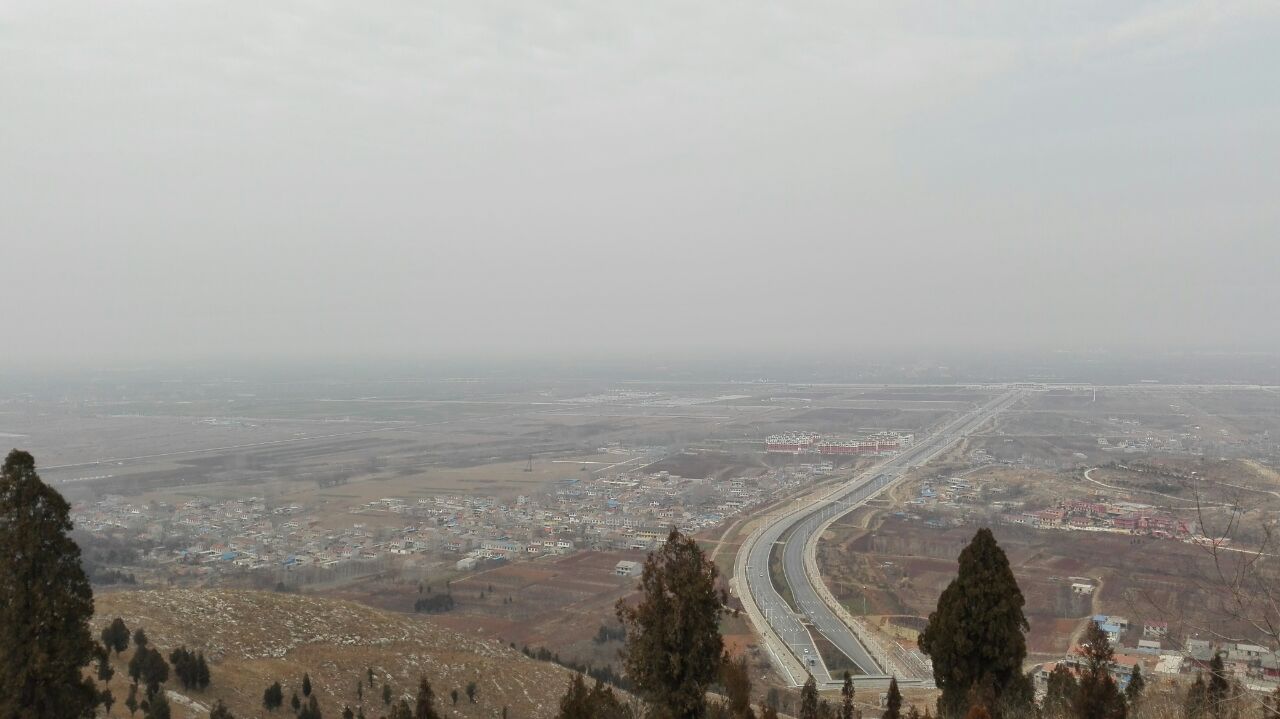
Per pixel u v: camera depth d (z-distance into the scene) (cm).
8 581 2633
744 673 2806
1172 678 4594
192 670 5019
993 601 3069
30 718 2595
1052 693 3491
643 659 2866
